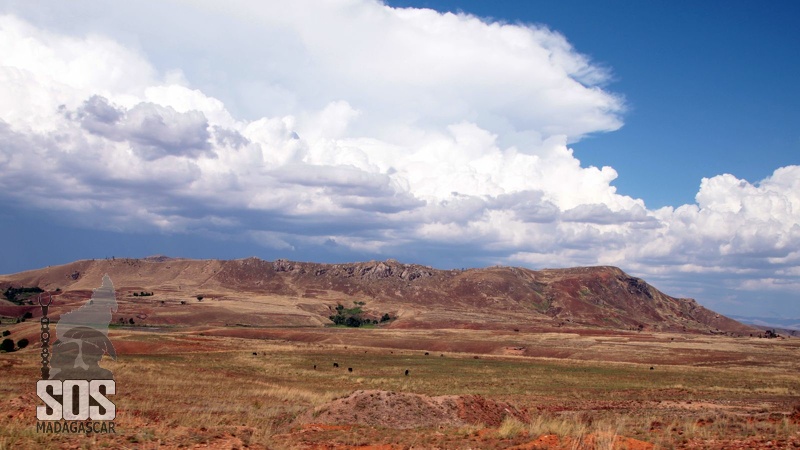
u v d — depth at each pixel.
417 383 57.91
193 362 72.00
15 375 46.19
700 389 58.75
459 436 23.47
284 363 77.62
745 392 56.56
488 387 56.72
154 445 19.36
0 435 19.44
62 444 18.98
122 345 94.25
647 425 28.12
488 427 27.27
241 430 23.80
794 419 30.53
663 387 60.22
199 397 39.94
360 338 154.00
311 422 28.48
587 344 133.75
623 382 65.19
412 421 28.55
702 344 137.88
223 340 112.19
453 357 102.94
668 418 33.75
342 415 28.80
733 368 89.75
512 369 79.19
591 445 19.97
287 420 29.25
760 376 74.56
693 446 19.91
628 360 104.69
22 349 94.38
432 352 114.06
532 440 21.25
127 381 46.81
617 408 43.94
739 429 25.12
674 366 90.62
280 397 42.00
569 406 44.91
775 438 20.77
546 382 63.56
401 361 89.88
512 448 20.05
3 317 182.50
